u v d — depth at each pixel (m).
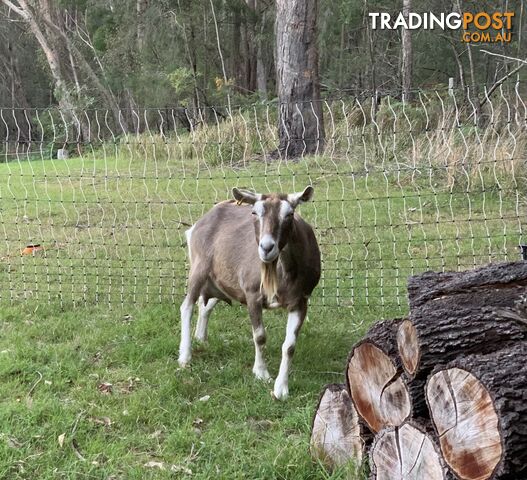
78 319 6.18
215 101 25.48
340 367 5.24
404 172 9.74
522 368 2.75
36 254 8.09
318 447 3.75
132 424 4.34
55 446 3.99
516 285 3.34
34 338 5.79
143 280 7.16
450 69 27.50
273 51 31.39
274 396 4.67
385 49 29.53
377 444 3.22
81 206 10.23
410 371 3.14
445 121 9.55
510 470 2.62
